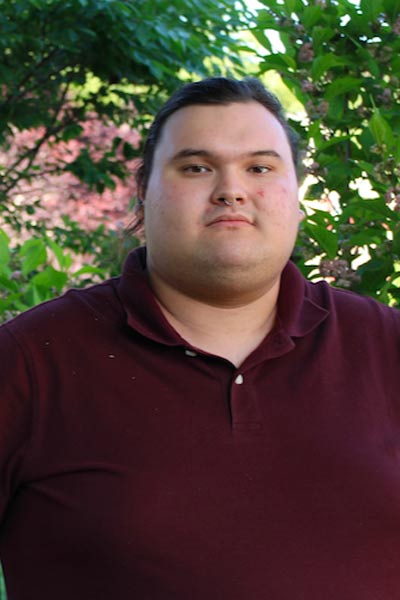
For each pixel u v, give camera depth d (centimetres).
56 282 310
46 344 184
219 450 177
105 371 182
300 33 285
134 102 639
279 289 195
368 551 178
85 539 174
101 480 175
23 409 181
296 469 178
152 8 565
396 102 281
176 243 184
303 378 186
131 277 192
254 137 186
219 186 183
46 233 644
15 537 182
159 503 173
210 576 171
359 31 280
